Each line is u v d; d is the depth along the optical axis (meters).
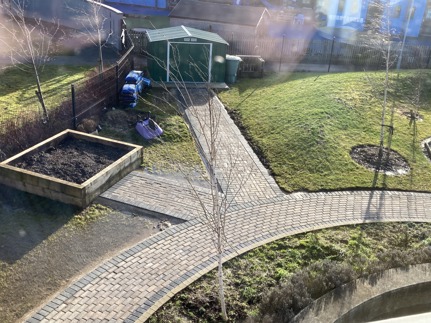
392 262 7.47
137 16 29.59
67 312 6.52
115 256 7.81
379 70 21.12
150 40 16.83
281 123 13.79
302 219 9.20
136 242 8.27
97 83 13.35
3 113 13.60
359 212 9.54
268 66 21.53
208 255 7.90
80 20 24.00
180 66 17.28
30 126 11.21
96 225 8.70
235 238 8.43
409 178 11.12
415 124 14.27
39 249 7.94
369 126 13.76
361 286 6.86
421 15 31.22
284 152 12.13
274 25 31.23
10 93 15.58
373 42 21.44
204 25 25.78
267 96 16.48
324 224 9.02
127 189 9.98
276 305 6.45
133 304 6.70
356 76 18.38
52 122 11.72
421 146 12.91
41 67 18.86
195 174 10.98
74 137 11.34
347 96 15.92
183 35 17.02
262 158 11.99
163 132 12.97
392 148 12.53
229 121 14.34
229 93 16.95
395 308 7.02
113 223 8.79
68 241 8.20
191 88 17.08
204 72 17.55
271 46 22.23
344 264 7.39
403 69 21.42
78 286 7.04
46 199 9.40
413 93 16.83
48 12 25.98
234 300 6.82
